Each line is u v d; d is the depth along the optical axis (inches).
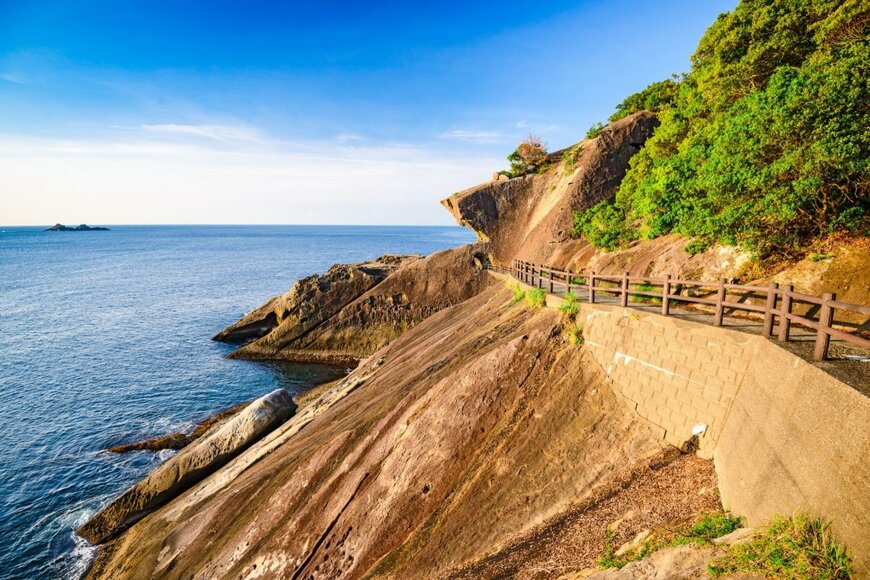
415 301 1670.8
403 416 534.6
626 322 474.3
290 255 5885.8
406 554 405.4
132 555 601.0
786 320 319.6
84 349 1594.5
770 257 481.1
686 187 711.7
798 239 455.5
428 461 474.9
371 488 480.4
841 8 551.8
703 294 521.3
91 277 3555.6
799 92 405.7
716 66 751.7
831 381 237.3
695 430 380.8
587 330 522.0
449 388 530.0
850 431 211.5
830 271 410.0
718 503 314.7
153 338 1753.2
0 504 753.0
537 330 552.1
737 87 724.0
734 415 344.5
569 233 1615.4
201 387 1269.7
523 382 510.9
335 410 735.7
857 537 192.2
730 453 327.6
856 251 405.1
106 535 679.1
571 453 424.2
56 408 1110.4
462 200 1958.7
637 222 929.5
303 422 765.3
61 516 728.3
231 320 2055.9
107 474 838.5
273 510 529.0
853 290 385.1
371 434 541.6
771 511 252.8
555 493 394.0
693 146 753.0
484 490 426.3
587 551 317.7
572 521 358.9
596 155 1733.5
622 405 447.8
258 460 693.3
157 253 6176.2
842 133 377.4
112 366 1425.9
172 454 903.7
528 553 343.3
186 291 2856.8
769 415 291.9
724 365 369.4
